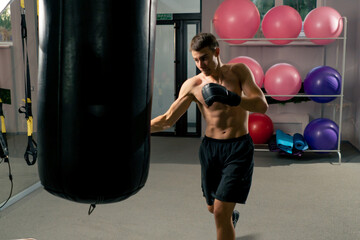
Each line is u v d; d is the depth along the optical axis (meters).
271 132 5.03
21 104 4.31
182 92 2.13
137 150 1.24
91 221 2.94
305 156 5.05
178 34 6.21
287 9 4.55
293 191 3.63
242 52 5.96
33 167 4.06
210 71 1.89
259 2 5.82
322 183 3.88
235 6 4.50
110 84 1.14
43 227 2.82
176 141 6.08
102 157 1.16
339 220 2.92
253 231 2.74
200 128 6.37
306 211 3.11
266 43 5.78
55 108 1.17
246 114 2.09
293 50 5.88
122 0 1.12
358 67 5.52
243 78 1.99
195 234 2.70
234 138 2.05
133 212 3.12
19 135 4.35
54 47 1.14
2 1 2.13
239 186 1.99
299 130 5.86
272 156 5.07
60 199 3.42
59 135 1.17
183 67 6.28
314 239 2.59
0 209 3.13
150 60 1.26
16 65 4.34
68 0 1.11
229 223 2.00
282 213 3.07
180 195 3.54
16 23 4.29
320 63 5.86
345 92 5.82
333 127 4.69
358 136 5.38
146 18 1.21
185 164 4.68
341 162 4.73
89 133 1.15
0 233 2.71
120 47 1.14
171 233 2.71
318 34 4.54
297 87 4.60
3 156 2.95
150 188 3.75
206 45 1.82
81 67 1.12
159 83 6.48
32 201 3.36
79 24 1.11
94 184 1.18
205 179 2.16
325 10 4.55
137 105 1.21
